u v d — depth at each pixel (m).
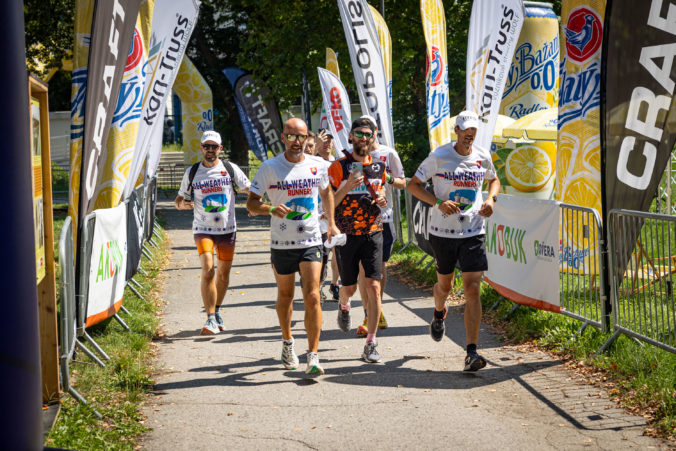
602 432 4.05
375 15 10.45
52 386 4.43
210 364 5.80
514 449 3.87
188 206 7.11
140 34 7.02
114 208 6.63
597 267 6.77
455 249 5.51
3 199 2.26
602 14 7.94
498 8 9.05
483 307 7.60
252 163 35.53
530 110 13.73
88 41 5.87
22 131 2.31
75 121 5.93
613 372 5.07
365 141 5.61
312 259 5.30
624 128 6.40
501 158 12.87
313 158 5.39
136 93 7.03
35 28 21.86
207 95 23.30
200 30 27.28
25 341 2.30
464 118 5.42
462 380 5.19
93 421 4.26
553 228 6.34
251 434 4.20
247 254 13.02
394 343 6.38
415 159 20.83
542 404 4.59
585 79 8.22
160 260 11.75
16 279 2.28
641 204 6.53
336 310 7.95
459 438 4.05
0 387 2.25
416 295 8.64
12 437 2.26
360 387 5.09
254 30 21.73
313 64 20.33
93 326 6.66
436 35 9.71
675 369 4.89
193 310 8.09
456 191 5.51
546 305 6.50
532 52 13.57
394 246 12.38
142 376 5.25
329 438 4.11
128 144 7.04
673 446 3.80
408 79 21.25
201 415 4.54
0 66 2.24
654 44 6.41
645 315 5.40
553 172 12.61
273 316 7.70
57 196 26.00
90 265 5.73
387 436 4.12
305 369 5.61
